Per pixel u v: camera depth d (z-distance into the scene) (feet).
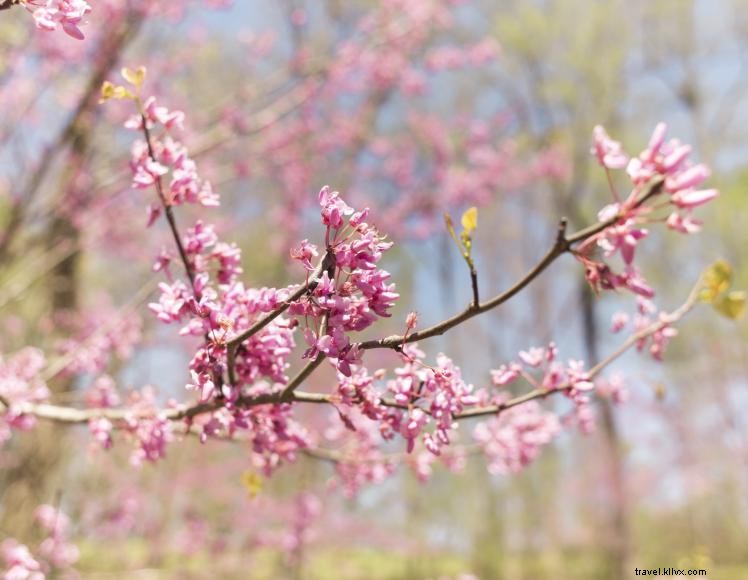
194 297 5.56
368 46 22.59
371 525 42.96
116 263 26.63
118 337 12.18
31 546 12.96
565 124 45.34
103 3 17.89
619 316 7.33
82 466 19.48
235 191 32.94
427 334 4.80
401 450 10.28
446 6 24.50
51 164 18.06
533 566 49.47
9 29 16.56
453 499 53.78
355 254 4.38
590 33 45.34
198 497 28.22
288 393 5.45
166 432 6.81
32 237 19.40
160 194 5.87
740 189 43.93
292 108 20.93
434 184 29.27
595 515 44.55
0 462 17.24
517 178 38.99
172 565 23.44
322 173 30.89
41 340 17.95
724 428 46.06
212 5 20.31
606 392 9.80
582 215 46.37
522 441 9.84
